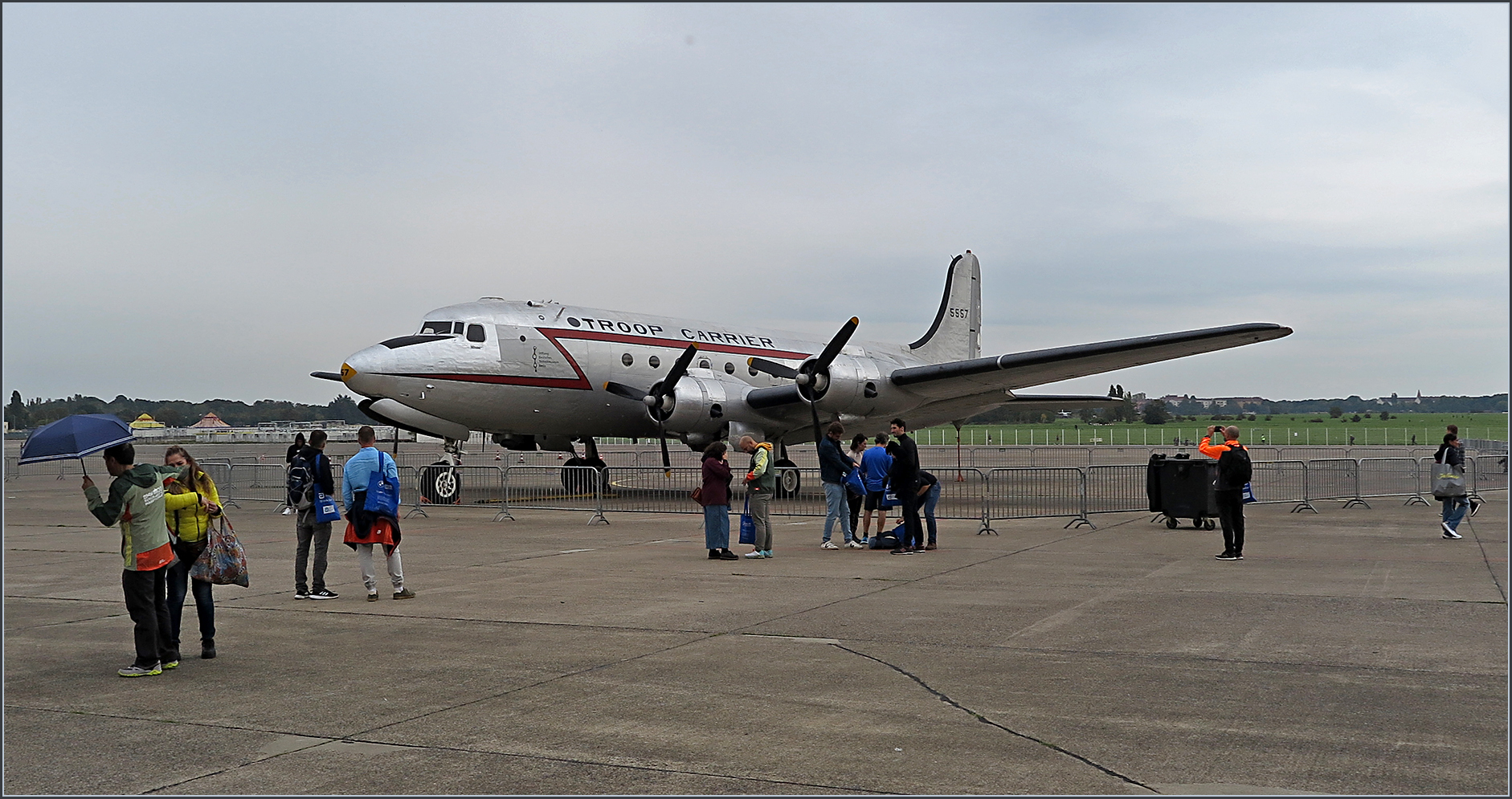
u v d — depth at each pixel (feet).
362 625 30.89
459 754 18.65
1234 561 43.93
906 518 47.80
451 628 30.27
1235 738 19.07
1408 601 33.30
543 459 163.63
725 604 34.01
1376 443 256.73
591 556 47.37
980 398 93.91
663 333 85.87
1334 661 25.08
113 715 21.30
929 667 24.84
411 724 20.45
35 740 19.67
